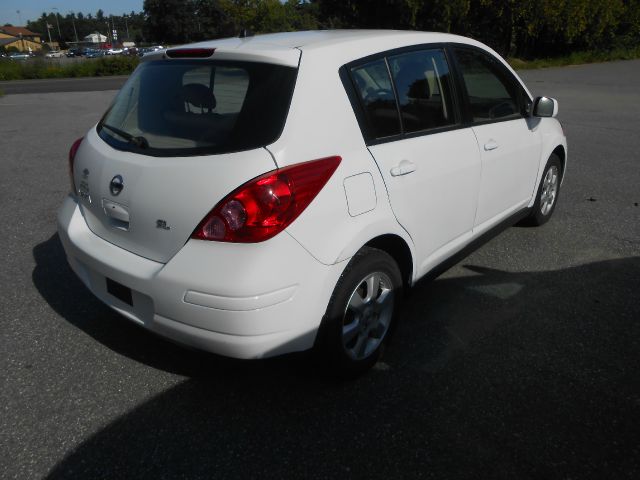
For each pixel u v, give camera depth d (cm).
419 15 2814
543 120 470
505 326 356
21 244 485
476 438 259
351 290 272
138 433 261
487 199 388
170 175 251
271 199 234
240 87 262
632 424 269
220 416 273
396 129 302
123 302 277
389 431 263
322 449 252
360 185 270
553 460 246
